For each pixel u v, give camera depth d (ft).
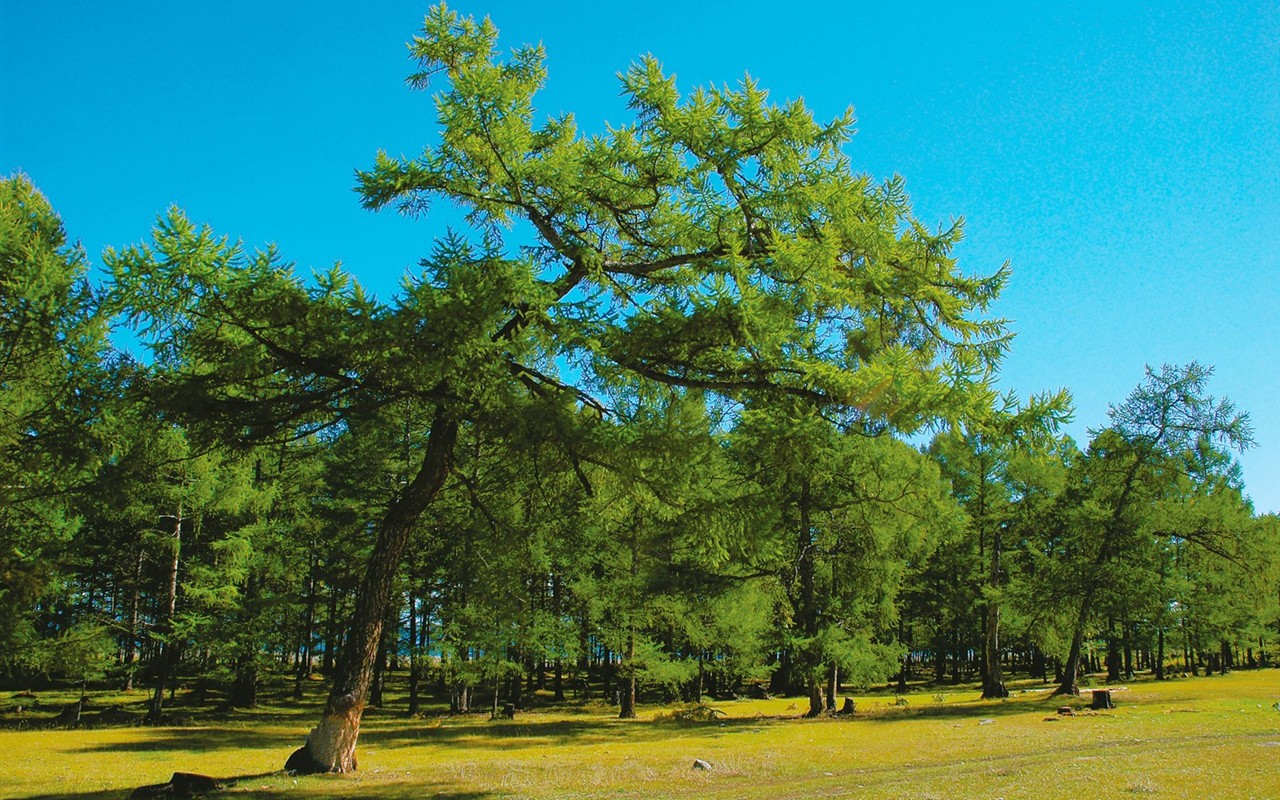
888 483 78.18
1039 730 57.41
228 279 28.73
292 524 100.22
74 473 34.73
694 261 37.68
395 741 62.80
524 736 66.33
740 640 91.56
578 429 31.71
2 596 55.62
